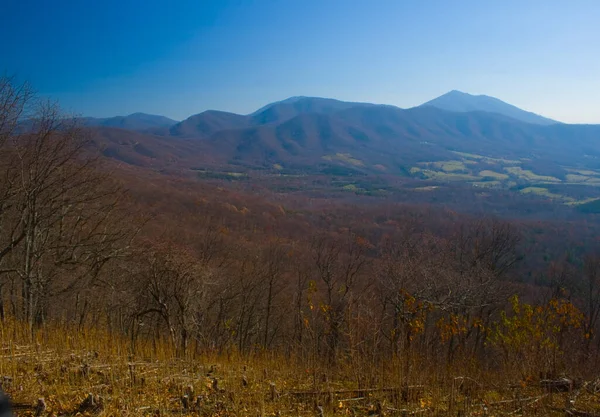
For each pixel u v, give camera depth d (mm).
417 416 5316
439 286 12258
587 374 7297
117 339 7945
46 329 7828
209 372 6672
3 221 11086
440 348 9203
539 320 7328
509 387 6594
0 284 10250
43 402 4258
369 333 7406
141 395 5105
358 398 5754
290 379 6602
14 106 9125
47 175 9875
